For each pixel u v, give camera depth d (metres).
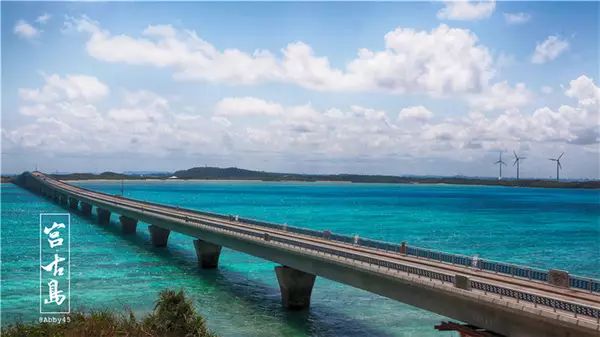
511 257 89.06
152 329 29.23
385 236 119.75
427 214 190.50
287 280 52.25
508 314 29.55
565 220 167.25
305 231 66.69
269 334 43.38
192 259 84.94
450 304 34.09
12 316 46.12
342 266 44.62
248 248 63.16
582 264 82.38
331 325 46.41
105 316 29.86
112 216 168.00
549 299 27.62
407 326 46.00
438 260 45.84
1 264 74.62
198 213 100.75
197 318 30.70
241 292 59.66
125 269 73.31
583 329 25.14
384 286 40.81
